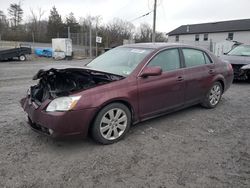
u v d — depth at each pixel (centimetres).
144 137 423
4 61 2239
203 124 489
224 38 4438
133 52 475
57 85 411
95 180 304
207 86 555
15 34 4919
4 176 308
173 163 343
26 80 1038
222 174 318
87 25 5078
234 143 407
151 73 414
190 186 294
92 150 376
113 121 395
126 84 403
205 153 372
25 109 415
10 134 427
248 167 335
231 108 600
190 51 528
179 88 484
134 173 319
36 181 300
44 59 2562
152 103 443
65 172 319
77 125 355
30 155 358
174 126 475
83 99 357
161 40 5525
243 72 908
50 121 347
